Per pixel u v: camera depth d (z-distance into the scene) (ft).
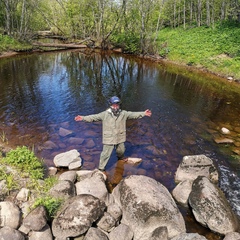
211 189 14.78
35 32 102.27
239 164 20.68
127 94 39.37
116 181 17.88
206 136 25.58
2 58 65.92
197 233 12.75
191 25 107.86
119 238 12.25
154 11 95.86
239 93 41.86
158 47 79.71
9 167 16.15
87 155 20.89
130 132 25.68
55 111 30.81
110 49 92.58
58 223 12.26
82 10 103.14
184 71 58.54
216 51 63.41
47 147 21.79
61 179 16.26
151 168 19.62
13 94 36.58
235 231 13.48
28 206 13.28
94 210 12.73
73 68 57.47
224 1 88.74
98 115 17.66
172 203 14.23
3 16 92.02
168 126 27.66
